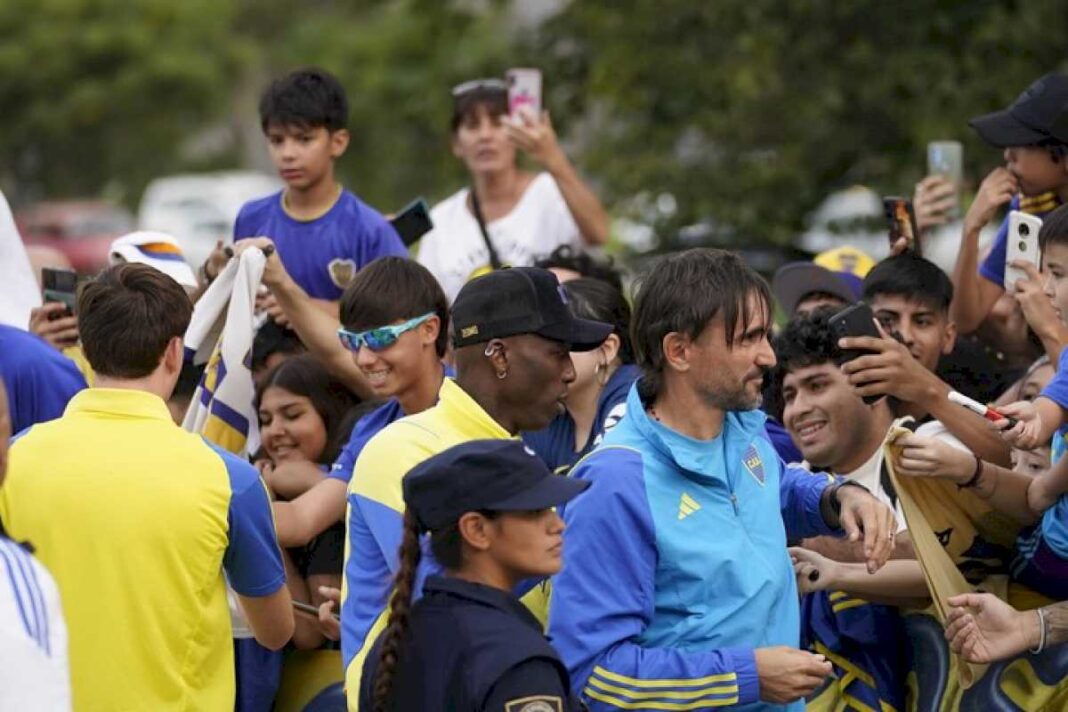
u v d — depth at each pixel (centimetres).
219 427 809
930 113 1490
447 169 1806
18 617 504
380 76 2795
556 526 551
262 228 1009
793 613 639
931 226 1029
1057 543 704
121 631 652
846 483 665
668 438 617
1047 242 712
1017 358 1008
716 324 612
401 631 544
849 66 1536
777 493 645
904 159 1553
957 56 1516
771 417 816
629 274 1541
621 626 601
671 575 612
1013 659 713
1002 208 1356
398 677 542
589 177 1709
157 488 659
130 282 681
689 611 613
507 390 632
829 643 750
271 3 5616
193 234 4466
